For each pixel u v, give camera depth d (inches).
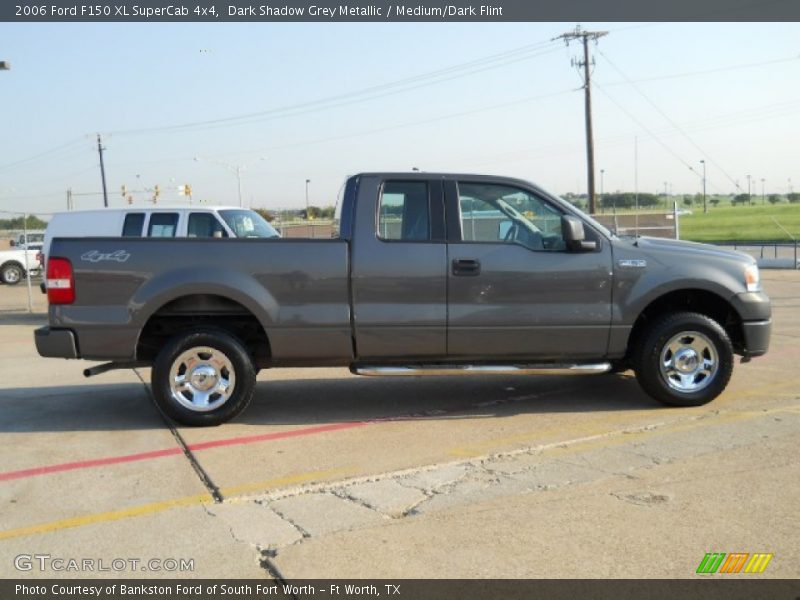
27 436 247.8
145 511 179.8
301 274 248.7
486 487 190.7
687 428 239.3
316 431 247.0
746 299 262.2
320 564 149.9
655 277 257.1
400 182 257.1
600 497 181.2
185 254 247.9
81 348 248.5
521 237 258.4
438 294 250.8
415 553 153.6
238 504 183.8
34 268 1110.4
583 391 297.1
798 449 214.1
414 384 319.0
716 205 5634.8
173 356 250.5
